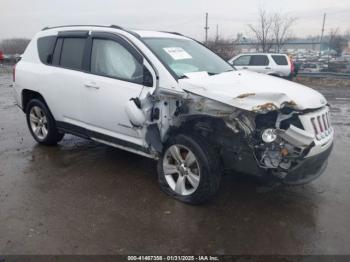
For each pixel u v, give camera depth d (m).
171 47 4.56
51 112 5.39
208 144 3.70
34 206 3.82
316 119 3.63
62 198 4.01
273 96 3.36
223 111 3.47
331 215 3.70
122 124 4.34
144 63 4.13
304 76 19.42
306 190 4.29
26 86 5.61
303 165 3.47
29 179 4.51
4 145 5.91
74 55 5.01
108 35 4.61
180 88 3.77
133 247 3.14
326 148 3.75
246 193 4.18
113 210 3.76
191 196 3.82
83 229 3.40
